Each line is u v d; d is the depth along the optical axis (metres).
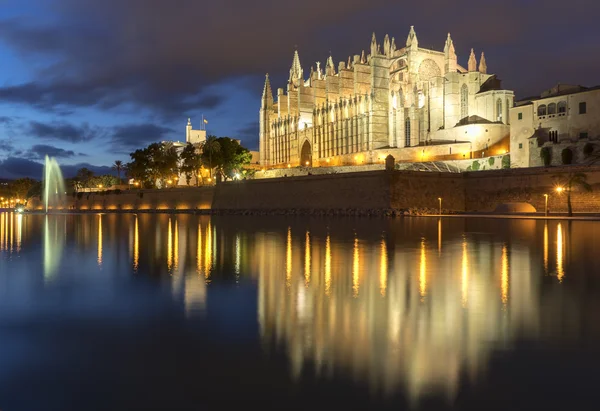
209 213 105.94
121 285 16.27
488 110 109.50
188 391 7.36
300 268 20.08
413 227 47.44
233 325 11.03
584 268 19.42
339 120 133.75
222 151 130.00
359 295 14.35
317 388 7.40
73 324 11.20
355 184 82.75
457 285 15.91
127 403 6.98
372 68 122.50
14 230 49.81
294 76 178.00
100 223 66.06
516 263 21.06
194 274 18.61
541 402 6.89
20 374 8.10
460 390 7.31
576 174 59.06
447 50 121.56
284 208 95.06
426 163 100.19
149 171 149.75
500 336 10.02
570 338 9.86
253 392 7.29
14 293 14.86
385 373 7.99
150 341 9.84
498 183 74.94
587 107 78.19
